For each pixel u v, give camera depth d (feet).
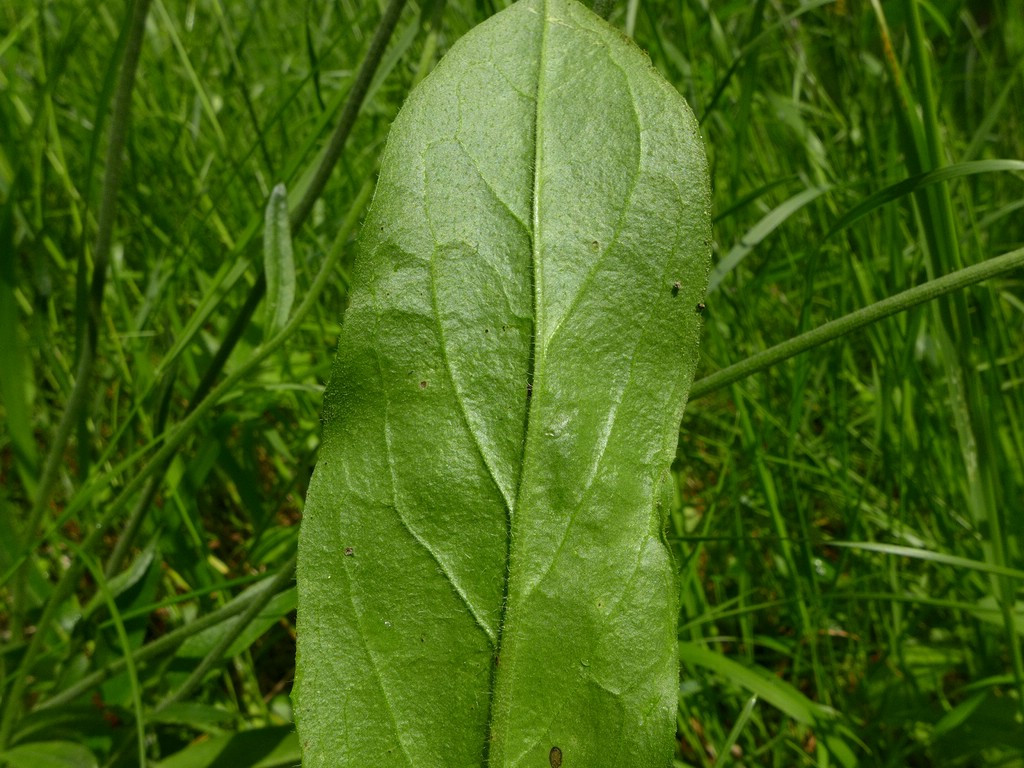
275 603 0.58
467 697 0.33
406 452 0.35
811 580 0.66
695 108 0.89
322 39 1.14
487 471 0.34
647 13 0.91
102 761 0.58
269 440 0.83
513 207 0.35
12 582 0.66
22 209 0.81
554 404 0.34
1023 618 0.59
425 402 0.35
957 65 1.38
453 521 0.34
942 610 0.73
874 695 0.64
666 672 0.33
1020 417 0.78
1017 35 1.21
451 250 0.35
